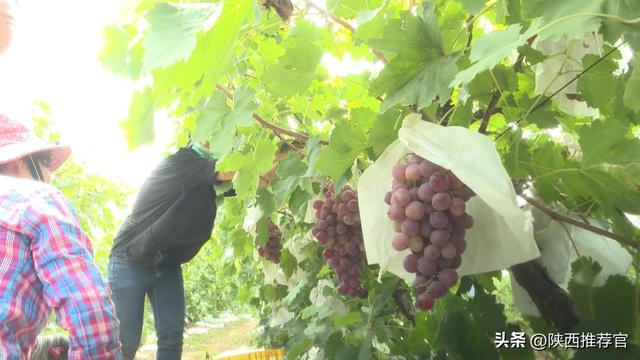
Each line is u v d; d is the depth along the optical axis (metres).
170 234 3.43
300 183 2.26
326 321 2.96
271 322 4.54
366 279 2.69
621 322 1.56
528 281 1.73
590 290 1.61
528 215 1.29
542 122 1.71
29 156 2.14
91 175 5.73
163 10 0.90
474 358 1.74
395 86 1.41
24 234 1.80
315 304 3.10
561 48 1.66
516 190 1.72
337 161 1.77
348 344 2.67
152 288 3.72
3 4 2.06
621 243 1.70
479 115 1.83
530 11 1.06
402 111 1.55
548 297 1.71
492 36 1.16
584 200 1.88
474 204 1.48
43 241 1.82
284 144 2.54
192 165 3.26
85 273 1.85
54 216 1.85
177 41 0.84
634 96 1.29
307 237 3.42
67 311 1.82
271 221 3.53
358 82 1.88
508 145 1.79
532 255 1.42
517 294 1.87
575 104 1.79
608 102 1.62
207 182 3.24
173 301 3.70
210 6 0.89
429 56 1.40
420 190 1.36
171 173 3.36
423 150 1.34
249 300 5.89
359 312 2.79
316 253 3.29
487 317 1.75
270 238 3.57
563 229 1.86
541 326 1.78
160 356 3.63
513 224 1.34
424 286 1.37
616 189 1.63
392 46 1.39
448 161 1.31
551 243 1.85
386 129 1.57
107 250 6.12
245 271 5.82
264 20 1.67
